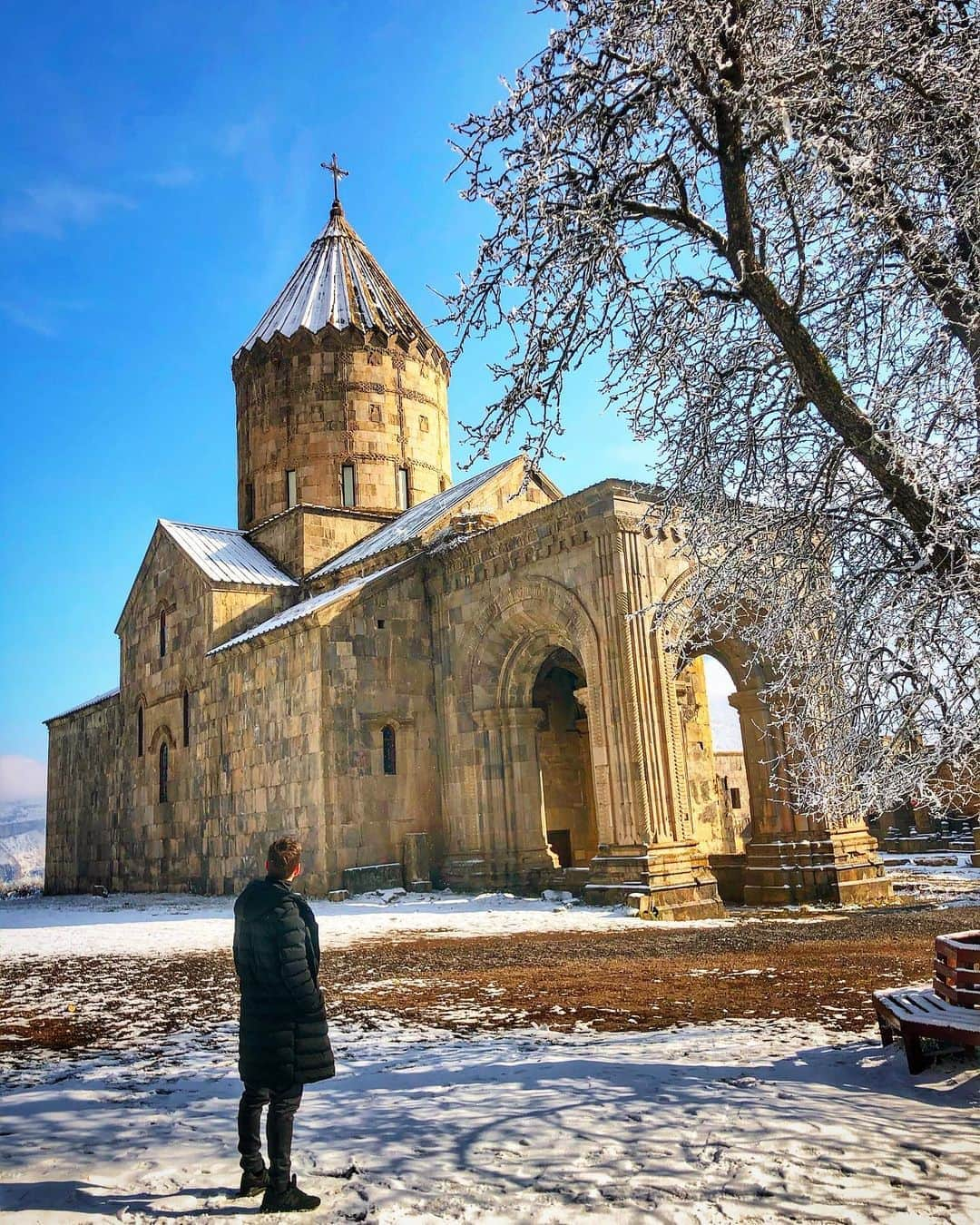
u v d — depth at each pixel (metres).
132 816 33.56
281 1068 4.44
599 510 19.62
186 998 10.50
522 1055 7.22
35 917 22.58
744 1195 4.29
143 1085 6.72
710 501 8.88
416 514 29.31
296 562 30.48
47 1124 5.66
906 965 11.09
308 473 31.77
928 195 8.03
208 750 28.02
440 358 34.44
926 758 7.84
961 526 7.06
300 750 23.41
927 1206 4.14
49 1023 9.33
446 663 24.44
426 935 15.41
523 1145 4.99
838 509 8.11
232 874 26.08
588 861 28.27
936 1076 6.14
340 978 11.45
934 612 7.43
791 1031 7.86
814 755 9.50
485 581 23.31
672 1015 8.75
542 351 8.29
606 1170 4.62
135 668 34.22
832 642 8.59
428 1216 4.18
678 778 18.83
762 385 8.40
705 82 7.17
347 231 37.00
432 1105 5.82
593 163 7.80
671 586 19.77
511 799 22.98
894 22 7.43
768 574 8.87
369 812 22.98
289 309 34.53
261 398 32.94
